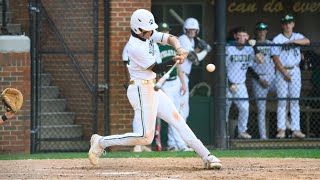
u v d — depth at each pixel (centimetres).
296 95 4156
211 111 4397
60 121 4228
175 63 2691
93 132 4072
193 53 4034
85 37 4212
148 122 2739
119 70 4097
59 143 4156
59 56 4266
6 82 3888
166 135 4312
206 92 4497
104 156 3466
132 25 2672
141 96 2722
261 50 4159
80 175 2634
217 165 2772
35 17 4072
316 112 4359
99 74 4178
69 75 4247
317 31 5006
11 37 3891
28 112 3919
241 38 4219
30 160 3297
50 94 4266
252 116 4344
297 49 4138
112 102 4097
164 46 3794
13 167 2955
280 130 4150
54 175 2645
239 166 2930
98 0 4109
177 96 3941
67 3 4228
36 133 3981
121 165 2988
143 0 4128
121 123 4097
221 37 4078
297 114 4138
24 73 3900
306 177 2548
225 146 4069
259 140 4081
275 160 3206
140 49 2670
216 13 4094
